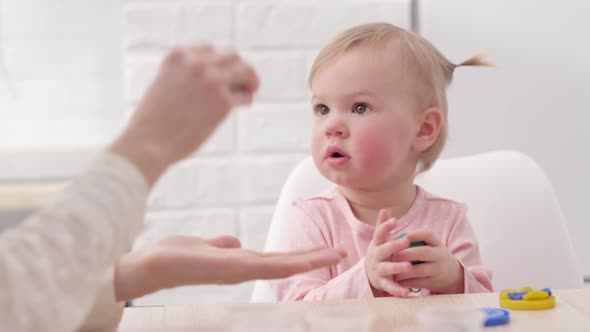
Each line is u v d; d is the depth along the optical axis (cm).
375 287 89
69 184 45
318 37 169
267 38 168
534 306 70
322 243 116
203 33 167
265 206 168
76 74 204
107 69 204
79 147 203
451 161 131
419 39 122
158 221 165
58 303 42
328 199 121
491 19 177
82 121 204
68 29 203
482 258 124
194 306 76
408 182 119
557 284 123
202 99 46
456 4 177
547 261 124
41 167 201
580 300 74
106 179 44
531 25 178
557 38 178
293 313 71
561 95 179
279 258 67
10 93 202
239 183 167
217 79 46
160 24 167
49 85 203
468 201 127
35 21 202
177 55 47
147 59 167
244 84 49
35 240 42
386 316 69
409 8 171
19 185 179
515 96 178
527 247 124
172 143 46
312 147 115
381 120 112
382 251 87
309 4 169
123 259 66
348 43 115
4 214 171
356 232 116
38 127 203
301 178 128
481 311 66
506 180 128
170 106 46
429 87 118
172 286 65
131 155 45
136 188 45
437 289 92
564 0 178
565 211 180
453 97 177
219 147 167
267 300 117
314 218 118
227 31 168
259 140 168
